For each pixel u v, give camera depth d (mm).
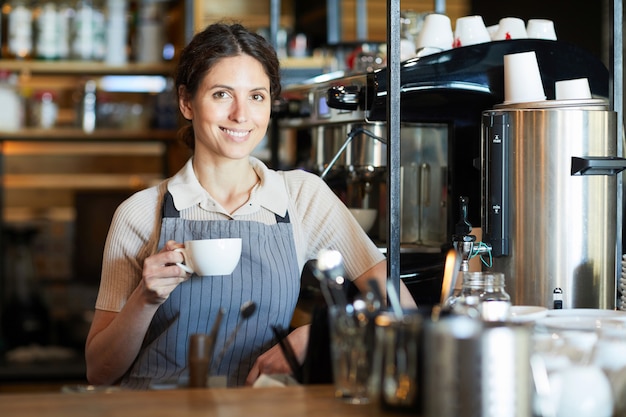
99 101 5750
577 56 2977
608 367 1855
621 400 1855
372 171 3246
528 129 2605
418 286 3023
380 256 2795
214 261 2311
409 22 3410
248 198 2719
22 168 6590
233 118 2621
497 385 1589
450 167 3125
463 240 2574
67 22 5598
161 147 6602
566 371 1812
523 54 2748
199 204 2664
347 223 2809
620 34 2807
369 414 1711
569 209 2602
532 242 2617
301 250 2760
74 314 6328
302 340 2461
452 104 2984
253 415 1696
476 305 2064
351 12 5879
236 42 2633
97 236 6379
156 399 1817
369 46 4008
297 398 1832
